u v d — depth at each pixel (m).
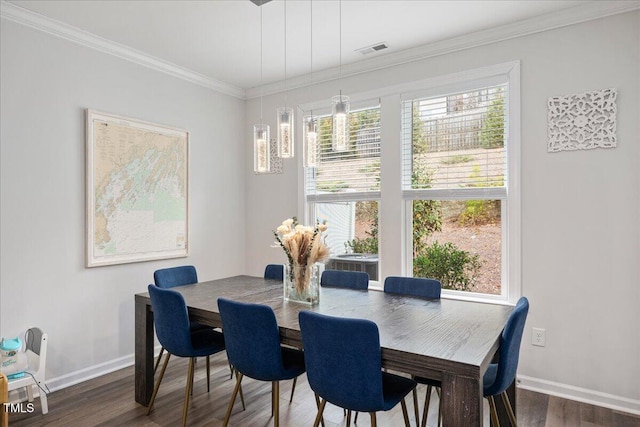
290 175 4.14
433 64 3.28
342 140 2.28
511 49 2.93
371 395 1.60
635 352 2.49
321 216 4.00
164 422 2.39
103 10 2.67
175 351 2.33
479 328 1.83
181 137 3.74
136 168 3.36
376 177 3.62
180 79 3.77
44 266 2.80
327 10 2.70
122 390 2.83
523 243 2.87
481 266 3.16
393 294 2.60
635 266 2.49
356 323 1.56
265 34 3.05
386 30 2.99
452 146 3.25
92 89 3.08
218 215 4.15
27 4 2.58
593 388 2.62
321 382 1.71
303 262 2.34
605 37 2.59
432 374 1.50
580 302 2.67
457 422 1.44
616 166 2.55
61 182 2.89
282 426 2.36
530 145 2.84
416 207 3.45
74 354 2.96
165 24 2.88
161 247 3.57
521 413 2.49
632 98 2.51
